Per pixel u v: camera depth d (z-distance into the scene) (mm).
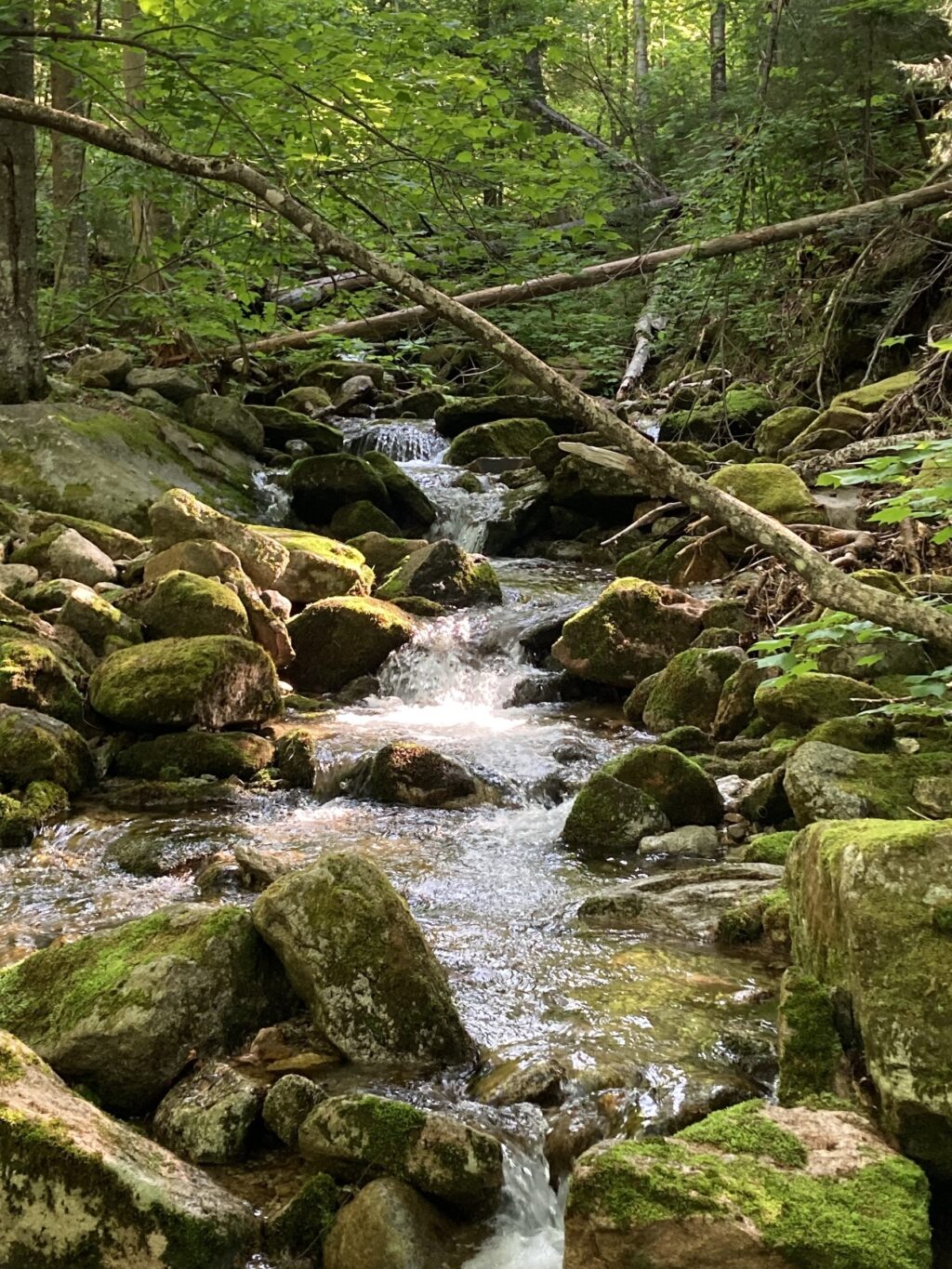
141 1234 2357
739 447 9875
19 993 3365
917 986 2633
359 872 3410
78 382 11484
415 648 7738
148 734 6234
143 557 8219
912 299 10148
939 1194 2533
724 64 18953
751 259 11180
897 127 11391
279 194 4133
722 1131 2480
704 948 3912
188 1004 3197
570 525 10555
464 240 8164
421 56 7250
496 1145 2672
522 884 4609
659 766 5176
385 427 13180
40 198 15953
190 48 6344
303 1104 2873
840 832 3156
